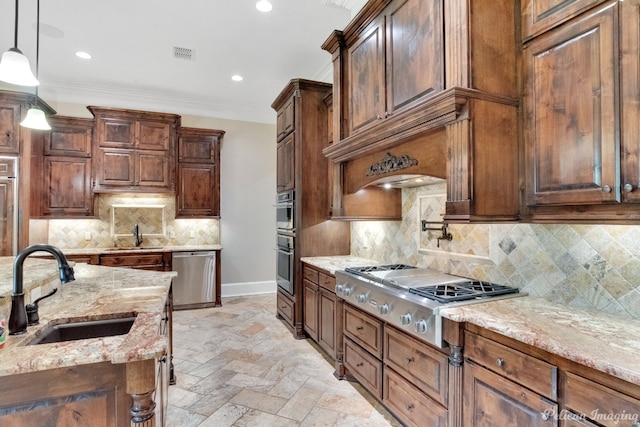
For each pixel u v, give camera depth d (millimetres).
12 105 3773
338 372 2732
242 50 3723
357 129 2580
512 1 1695
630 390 1011
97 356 1124
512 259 1977
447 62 1715
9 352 1142
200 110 5348
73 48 3641
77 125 4465
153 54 3795
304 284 3590
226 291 5445
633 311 1462
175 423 2131
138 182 4629
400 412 2021
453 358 1627
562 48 1455
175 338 3592
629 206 1254
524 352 1320
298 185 3613
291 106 3764
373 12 2369
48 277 1855
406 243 2898
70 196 4434
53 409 1126
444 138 1816
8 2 2812
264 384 2633
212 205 5098
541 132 1547
